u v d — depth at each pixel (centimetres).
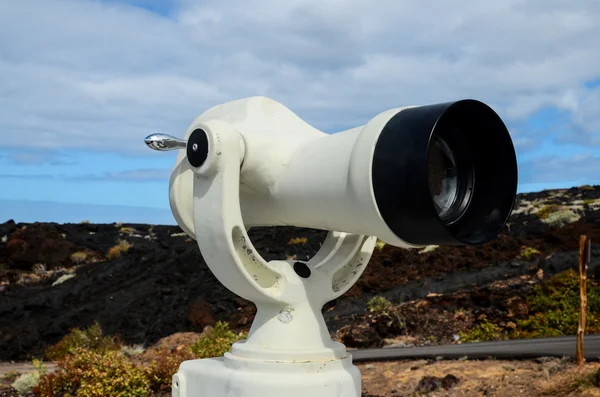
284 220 527
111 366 1210
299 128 547
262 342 486
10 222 3706
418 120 395
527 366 1082
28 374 1389
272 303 491
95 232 3834
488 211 431
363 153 412
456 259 2294
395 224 411
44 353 2091
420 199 385
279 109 555
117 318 2273
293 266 502
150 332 2180
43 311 2416
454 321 1812
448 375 1068
